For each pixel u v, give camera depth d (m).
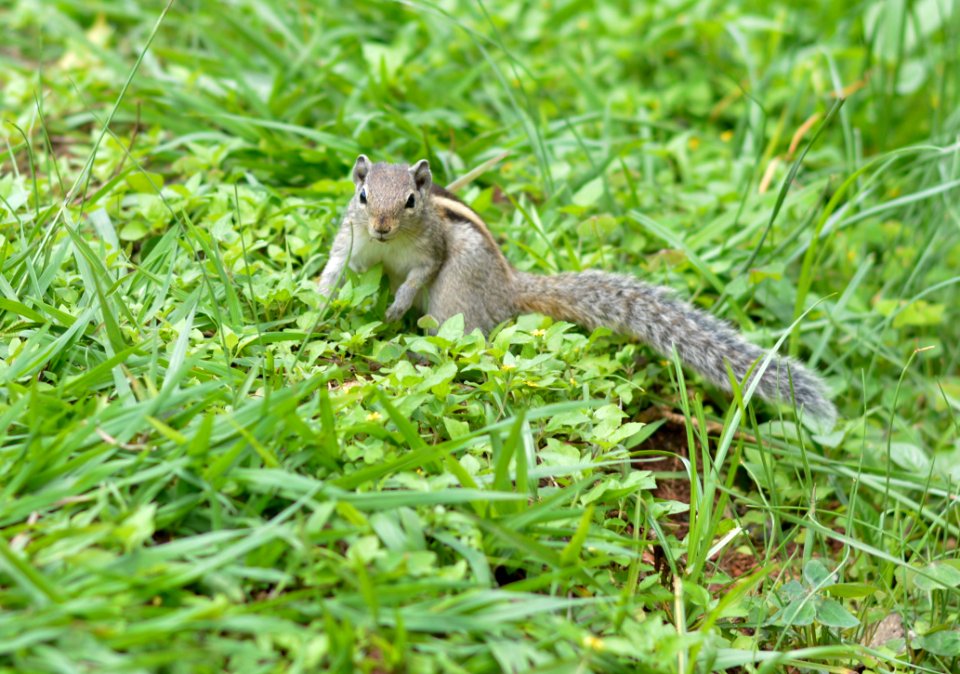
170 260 10.21
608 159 13.88
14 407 7.43
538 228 12.30
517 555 7.66
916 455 11.44
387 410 7.90
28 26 17.58
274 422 7.51
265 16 17.22
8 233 10.55
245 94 14.65
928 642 8.89
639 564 8.21
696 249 13.23
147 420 7.31
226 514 7.20
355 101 15.31
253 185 12.74
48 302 9.52
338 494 7.19
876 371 13.12
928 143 15.91
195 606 6.37
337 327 10.30
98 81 15.23
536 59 18.14
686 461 9.02
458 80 16.95
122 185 12.20
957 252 15.26
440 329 9.58
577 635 6.84
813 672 8.76
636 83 18.41
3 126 13.81
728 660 7.64
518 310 11.48
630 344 11.69
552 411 8.24
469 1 18.67
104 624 6.04
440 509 7.46
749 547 10.29
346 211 11.69
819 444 11.42
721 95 18.48
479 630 6.76
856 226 14.62
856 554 10.50
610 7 19.88
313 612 6.55
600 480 8.79
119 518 6.86
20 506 6.77
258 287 10.17
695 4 19.31
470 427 9.04
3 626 5.89
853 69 18.52
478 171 12.16
